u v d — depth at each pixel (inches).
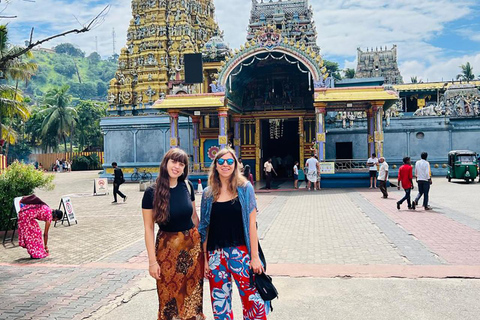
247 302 155.0
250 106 1088.8
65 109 2373.3
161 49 1486.2
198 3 1670.8
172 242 155.6
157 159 1239.5
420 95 1736.0
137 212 589.3
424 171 492.1
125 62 1504.7
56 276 263.6
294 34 1386.6
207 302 215.3
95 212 607.2
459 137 1130.7
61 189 1085.8
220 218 157.5
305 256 299.4
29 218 326.6
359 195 692.7
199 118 1081.4
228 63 898.7
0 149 1239.5
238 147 1077.8
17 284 247.3
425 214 461.1
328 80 858.1
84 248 358.9
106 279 255.1
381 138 845.2
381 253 298.5
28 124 2726.4
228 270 156.6
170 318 154.6
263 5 1455.5
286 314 192.2
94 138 2999.5
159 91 1449.3
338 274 249.6
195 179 951.0
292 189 860.0
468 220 418.0
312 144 1022.4
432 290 216.7
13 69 1196.5
